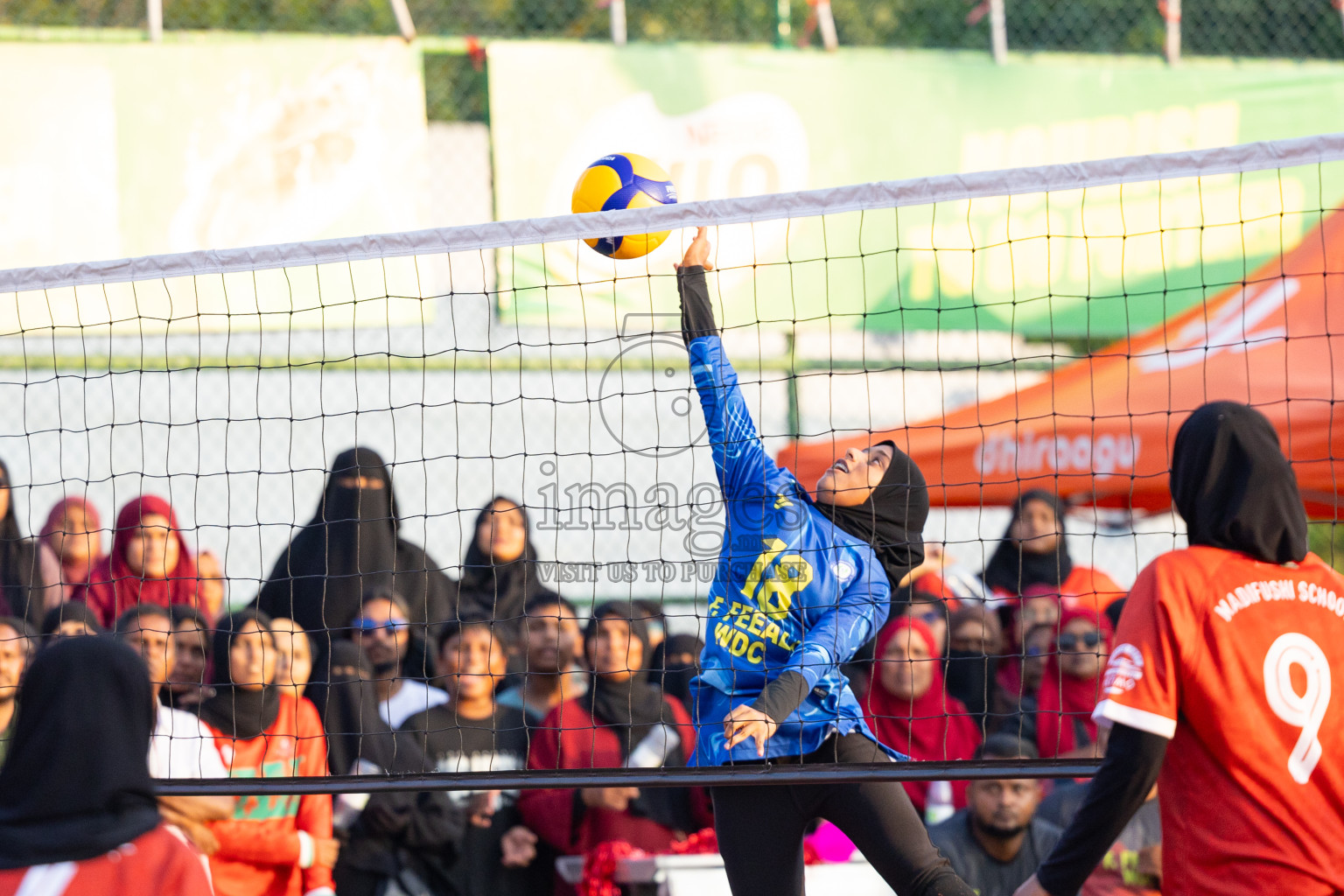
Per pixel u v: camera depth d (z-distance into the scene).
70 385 22.23
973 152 25.12
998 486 21.39
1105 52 29.48
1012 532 20.06
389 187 23.30
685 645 17.30
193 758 13.47
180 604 16.78
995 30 25.38
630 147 24.05
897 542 11.59
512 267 23.03
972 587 20.50
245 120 22.84
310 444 22.97
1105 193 25.19
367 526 17.94
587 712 15.17
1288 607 8.05
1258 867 7.72
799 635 10.88
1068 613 17.12
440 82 25.95
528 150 23.73
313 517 18.17
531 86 23.75
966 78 25.12
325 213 23.09
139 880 6.35
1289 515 8.17
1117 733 7.95
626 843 14.42
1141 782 7.82
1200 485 8.37
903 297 24.55
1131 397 21.20
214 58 22.77
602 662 15.23
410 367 23.08
